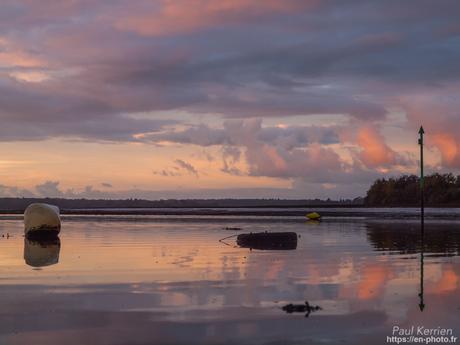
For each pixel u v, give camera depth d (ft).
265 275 52.60
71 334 31.94
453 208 398.01
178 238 102.94
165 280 49.78
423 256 68.90
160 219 219.82
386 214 262.06
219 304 39.32
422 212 100.07
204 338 31.12
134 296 42.27
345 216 242.37
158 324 33.99
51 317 35.78
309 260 64.90
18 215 317.83
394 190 534.37
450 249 78.13
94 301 40.47
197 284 47.57
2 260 65.82
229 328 33.04
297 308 37.83
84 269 57.31
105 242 93.40
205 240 97.50
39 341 30.63
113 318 35.47
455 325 33.63
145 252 75.10
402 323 34.01
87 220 210.79
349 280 49.39
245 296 42.11
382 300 40.55
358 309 37.68
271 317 35.53
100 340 30.81
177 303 39.70
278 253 73.05
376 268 57.36
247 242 87.66
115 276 52.26
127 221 197.26
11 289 45.44
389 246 83.41
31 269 57.47
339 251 75.66
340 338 31.01
